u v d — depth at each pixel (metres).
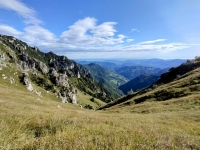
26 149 4.79
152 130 10.10
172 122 22.77
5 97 39.91
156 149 6.09
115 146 5.54
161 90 55.69
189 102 36.31
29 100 45.66
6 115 9.54
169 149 6.46
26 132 6.49
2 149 4.42
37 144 5.06
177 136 9.34
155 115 29.09
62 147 4.98
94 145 5.56
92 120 12.98
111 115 26.83
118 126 11.91
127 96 78.88
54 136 6.01
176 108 34.09
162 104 40.31
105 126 10.20
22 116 9.95
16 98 41.88
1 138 4.88
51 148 4.84
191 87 48.56
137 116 27.42
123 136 7.42
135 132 8.89
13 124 7.18
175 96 46.59
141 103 49.53
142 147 5.92
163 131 11.87
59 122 8.60
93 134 7.25
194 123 22.94
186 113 28.61
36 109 19.92
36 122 8.62
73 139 5.69
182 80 59.66
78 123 9.54
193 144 7.94
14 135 5.61
